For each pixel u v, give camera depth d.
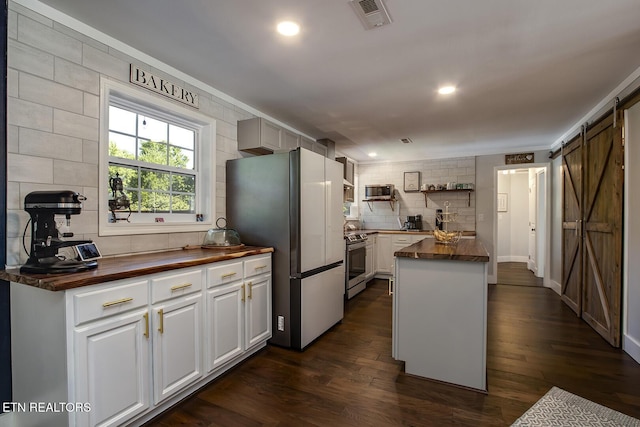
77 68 1.90
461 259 2.05
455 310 2.11
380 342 2.84
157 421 1.74
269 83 2.73
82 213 1.93
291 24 1.88
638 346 2.40
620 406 1.85
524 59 2.27
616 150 2.69
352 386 2.10
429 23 1.85
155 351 1.72
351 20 1.83
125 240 2.17
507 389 2.05
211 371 2.09
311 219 2.79
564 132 4.23
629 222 2.55
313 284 2.82
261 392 2.03
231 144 3.06
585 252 3.41
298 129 4.11
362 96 3.00
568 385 2.09
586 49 2.13
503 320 3.41
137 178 2.40
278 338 2.72
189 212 2.80
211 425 1.71
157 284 1.74
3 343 1.63
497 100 3.08
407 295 2.23
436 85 2.74
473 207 5.54
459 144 4.96
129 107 2.30
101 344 1.47
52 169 1.79
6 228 1.63
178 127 2.71
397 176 6.11
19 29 1.66
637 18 1.78
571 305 3.80
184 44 2.12
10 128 1.64
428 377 2.18
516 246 7.58
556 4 1.67
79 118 1.91
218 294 2.14
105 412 1.48
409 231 5.45
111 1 1.69
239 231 2.93
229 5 1.71
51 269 1.47
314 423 1.73
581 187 3.50
